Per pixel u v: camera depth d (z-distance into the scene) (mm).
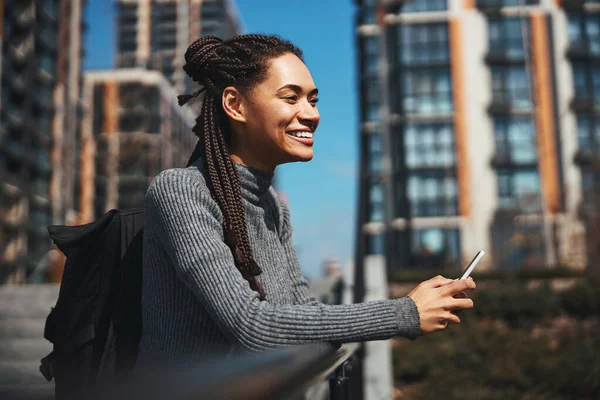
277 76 1244
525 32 34531
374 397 3855
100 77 53625
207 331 1121
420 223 32656
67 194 45906
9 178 38844
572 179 32531
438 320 1005
